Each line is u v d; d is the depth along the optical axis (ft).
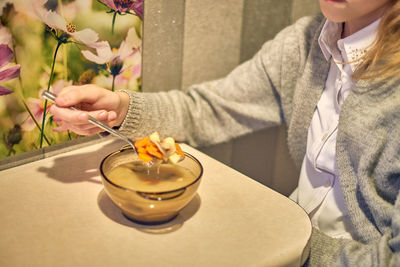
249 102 3.39
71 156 2.71
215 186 2.43
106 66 2.78
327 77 2.94
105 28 2.66
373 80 2.43
